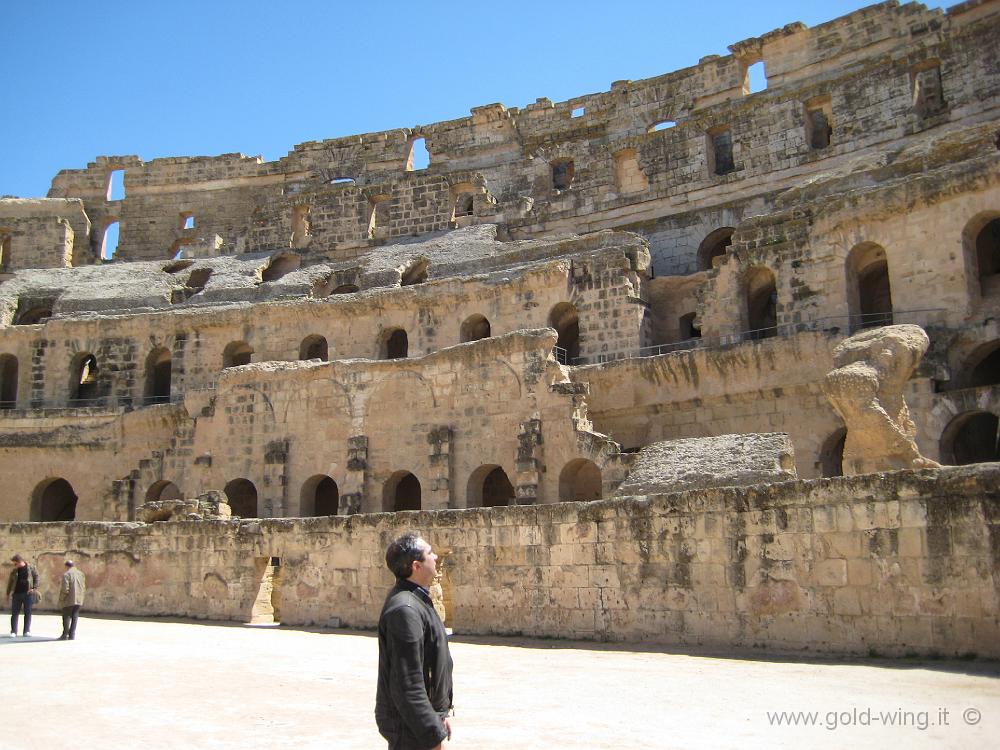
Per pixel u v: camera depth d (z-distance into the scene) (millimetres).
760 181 52469
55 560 33062
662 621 20438
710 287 41312
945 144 38000
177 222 76500
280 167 75438
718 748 10844
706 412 37250
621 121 64125
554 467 37219
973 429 33781
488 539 23688
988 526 16219
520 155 67625
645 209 55969
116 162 77688
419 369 42250
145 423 50188
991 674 15023
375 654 20891
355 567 26625
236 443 45594
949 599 16547
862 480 17906
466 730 12016
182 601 30359
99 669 18297
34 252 71938
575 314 48156
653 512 20922
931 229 34625
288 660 19766
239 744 11672
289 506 43750
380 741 11789
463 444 40250
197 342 55312
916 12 52875
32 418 53062
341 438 43406
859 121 49875
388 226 64500
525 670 17250
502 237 60219
